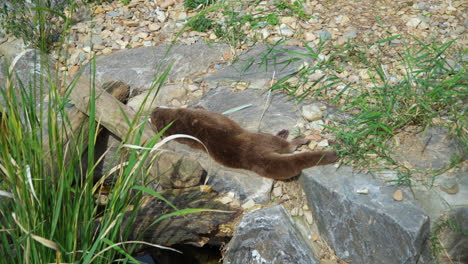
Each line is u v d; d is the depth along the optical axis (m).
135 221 4.04
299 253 3.83
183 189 4.18
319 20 5.08
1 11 5.23
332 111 4.36
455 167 3.95
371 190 3.90
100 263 3.60
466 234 3.78
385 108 4.20
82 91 4.23
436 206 3.85
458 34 4.81
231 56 4.91
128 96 4.69
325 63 4.63
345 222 3.90
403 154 4.05
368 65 4.56
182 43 5.05
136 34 5.18
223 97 4.59
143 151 3.64
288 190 4.14
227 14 5.20
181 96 4.68
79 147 3.76
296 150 4.18
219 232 4.07
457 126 4.04
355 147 4.06
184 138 4.26
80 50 5.06
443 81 4.19
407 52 4.69
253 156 4.10
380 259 3.85
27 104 3.60
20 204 3.39
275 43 4.93
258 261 3.84
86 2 5.41
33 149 3.46
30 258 3.50
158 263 4.14
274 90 4.57
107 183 4.40
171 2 5.40
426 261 3.82
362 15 5.07
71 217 3.52
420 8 5.07
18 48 5.04
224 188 4.17
